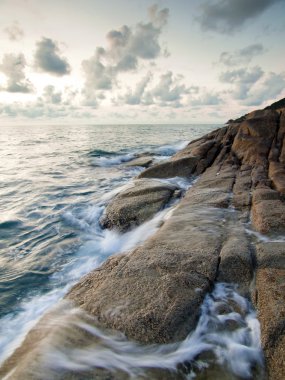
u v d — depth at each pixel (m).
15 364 4.04
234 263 5.90
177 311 4.72
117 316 4.74
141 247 7.05
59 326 4.69
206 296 5.25
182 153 18.95
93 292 5.54
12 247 9.85
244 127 17.94
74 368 3.86
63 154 33.47
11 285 7.65
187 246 6.75
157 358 4.12
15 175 21.39
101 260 8.70
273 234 7.13
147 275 5.71
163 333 4.41
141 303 4.95
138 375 3.84
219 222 8.31
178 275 5.60
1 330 5.88
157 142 49.25
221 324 4.69
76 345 4.26
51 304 6.75
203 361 4.09
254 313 4.91
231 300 5.21
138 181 14.73
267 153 15.08
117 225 10.45
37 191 16.66
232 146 17.50
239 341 4.39
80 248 9.62
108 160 27.25
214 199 10.20
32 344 4.47
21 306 6.75
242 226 7.93
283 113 17.19
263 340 4.22
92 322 4.71
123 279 5.70
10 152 36.12
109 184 17.91
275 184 10.74
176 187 12.80
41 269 8.42
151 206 10.73
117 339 4.39
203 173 15.17
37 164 26.31
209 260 6.03
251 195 10.08
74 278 7.89
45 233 10.89
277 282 5.23
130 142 50.00
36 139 63.19
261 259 5.98
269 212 8.06
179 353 4.20
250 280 5.61
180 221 8.56
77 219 11.93
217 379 3.83
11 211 13.30
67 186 17.70
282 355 3.91
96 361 4.00
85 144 47.41
